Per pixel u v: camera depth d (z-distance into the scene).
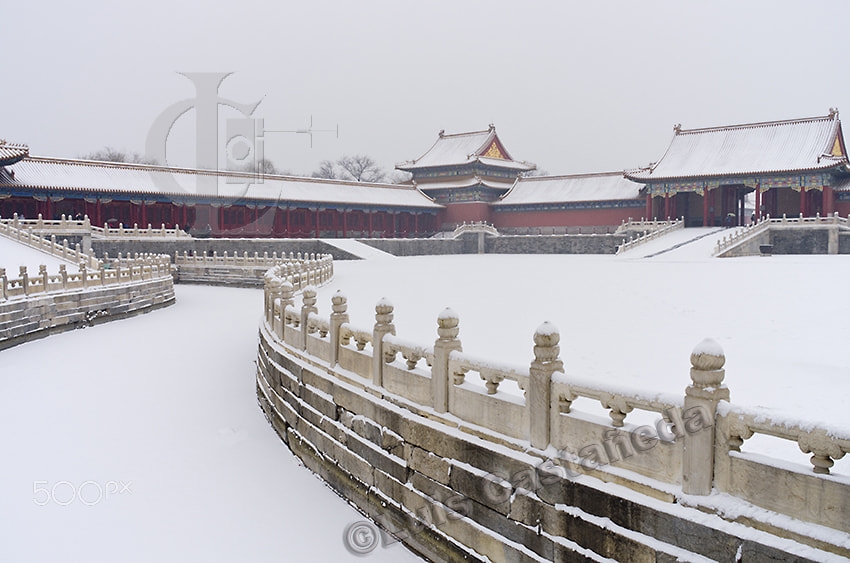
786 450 8.75
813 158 65.06
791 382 12.06
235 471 13.66
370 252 63.06
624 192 80.44
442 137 100.00
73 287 29.83
